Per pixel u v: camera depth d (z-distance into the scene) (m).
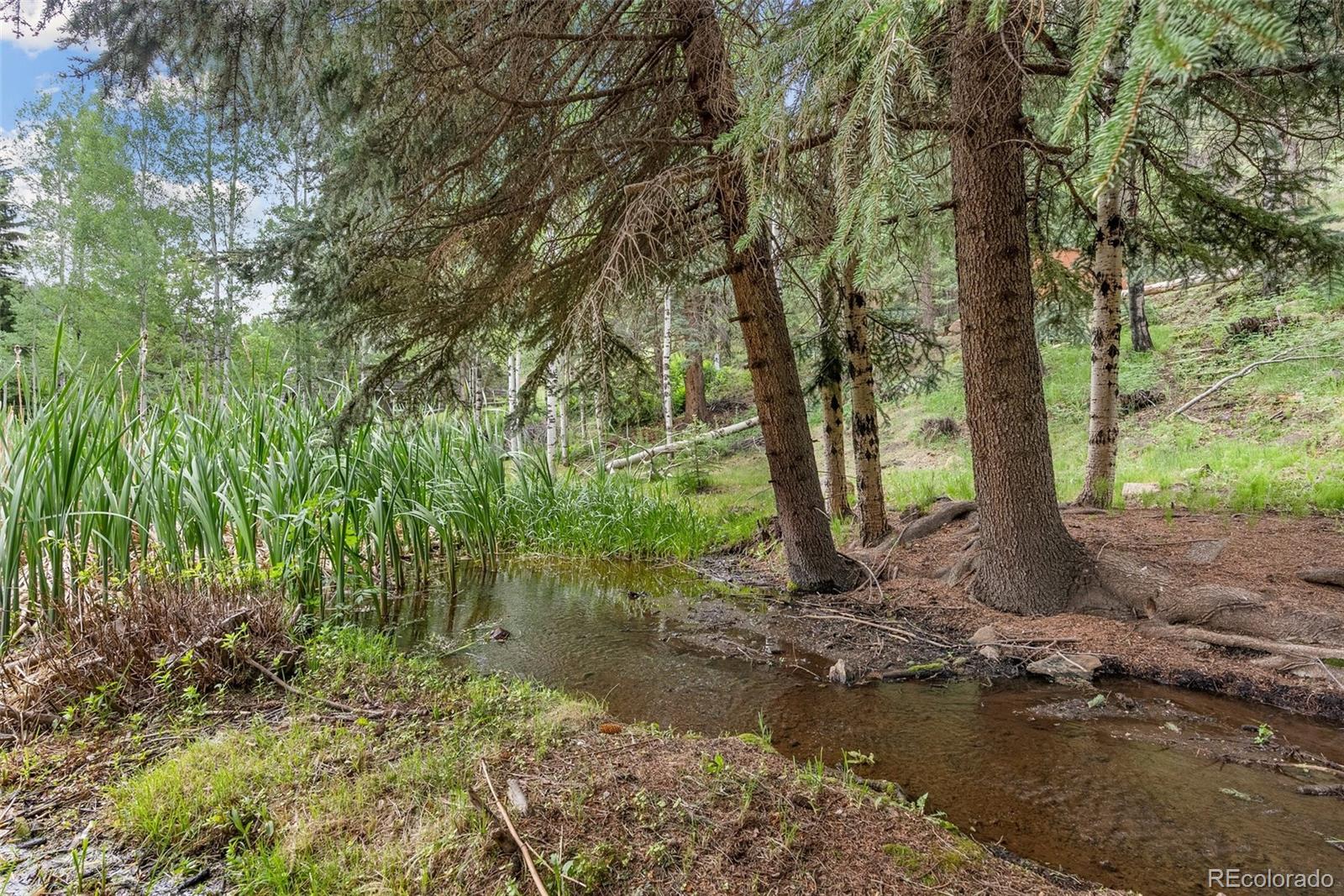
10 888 1.67
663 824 1.85
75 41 3.20
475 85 3.55
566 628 4.71
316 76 3.49
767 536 7.23
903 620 4.61
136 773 2.21
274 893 1.63
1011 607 4.47
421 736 2.54
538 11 3.67
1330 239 4.84
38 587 3.28
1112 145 0.99
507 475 8.65
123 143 14.44
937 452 11.65
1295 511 5.54
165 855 1.81
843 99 2.37
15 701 2.59
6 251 16.03
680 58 4.62
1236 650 3.67
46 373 3.79
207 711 2.71
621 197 4.42
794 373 5.32
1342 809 2.32
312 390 5.58
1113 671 3.68
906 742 2.90
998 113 4.14
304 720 2.62
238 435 4.74
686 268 4.95
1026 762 2.69
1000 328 4.35
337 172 3.82
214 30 3.26
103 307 13.87
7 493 3.23
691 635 4.55
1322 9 3.53
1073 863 2.00
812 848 1.78
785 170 2.45
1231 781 2.53
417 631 4.62
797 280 5.82
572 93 4.09
